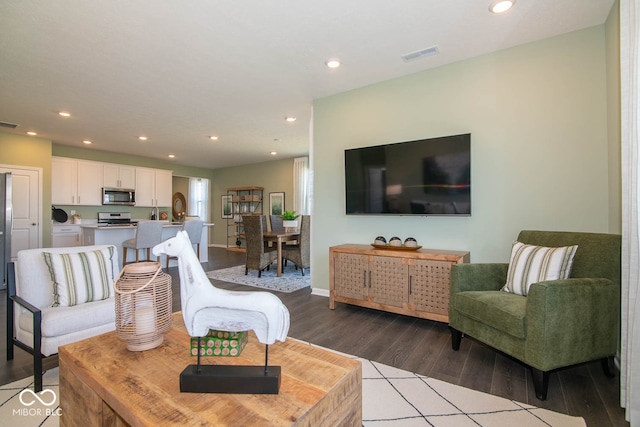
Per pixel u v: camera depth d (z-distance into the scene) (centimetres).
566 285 180
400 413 165
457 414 164
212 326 117
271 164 851
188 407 98
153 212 815
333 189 386
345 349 244
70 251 237
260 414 95
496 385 192
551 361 175
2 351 237
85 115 447
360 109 363
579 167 255
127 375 117
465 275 239
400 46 275
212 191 991
